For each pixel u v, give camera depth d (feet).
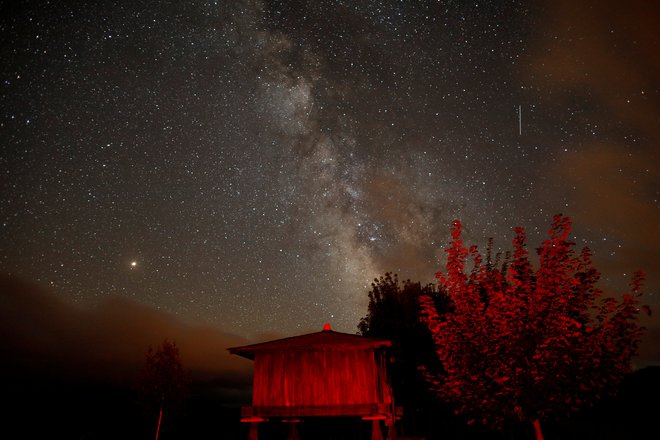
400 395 87.20
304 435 82.33
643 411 64.85
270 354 56.54
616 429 63.87
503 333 46.34
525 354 45.60
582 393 46.96
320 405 53.62
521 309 49.06
